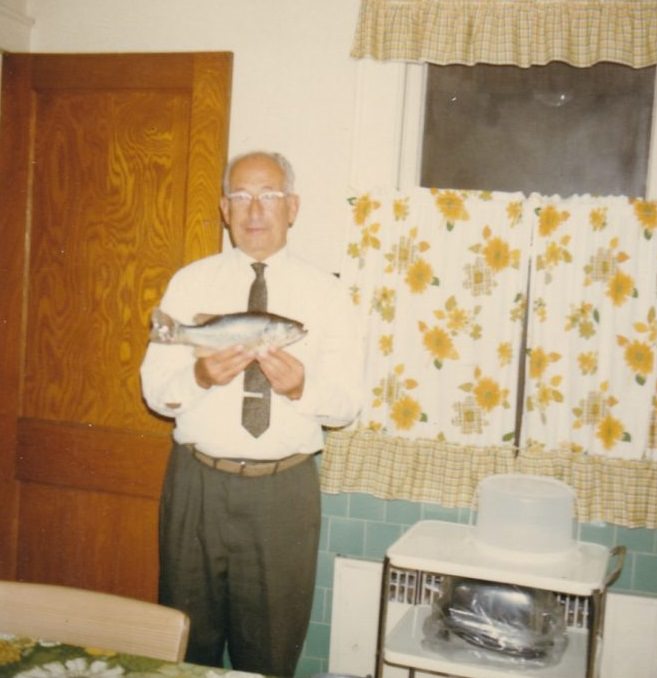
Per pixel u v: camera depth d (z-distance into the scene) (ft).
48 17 7.70
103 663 3.55
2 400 7.66
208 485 5.89
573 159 7.06
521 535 5.96
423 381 6.93
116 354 7.43
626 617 6.63
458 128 7.25
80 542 7.61
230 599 6.10
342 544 7.28
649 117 6.95
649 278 6.49
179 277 6.29
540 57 6.65
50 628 4.11
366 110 7.10
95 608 4.11
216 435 5.82
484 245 6.75
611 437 6.60
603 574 5.61
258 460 5.87
